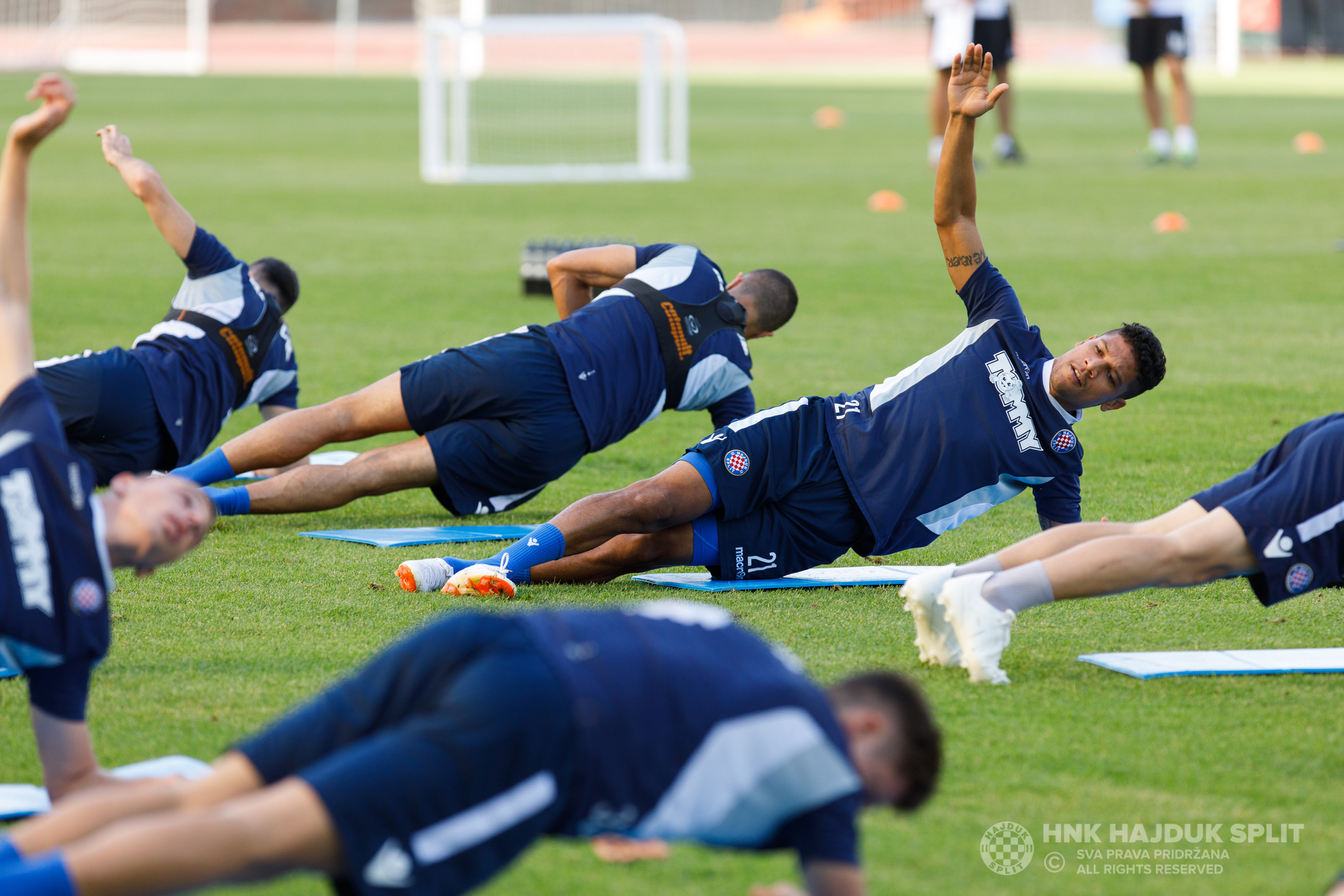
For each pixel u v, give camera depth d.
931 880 9.53
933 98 67.06
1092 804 10.67
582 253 19.67
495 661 7.62
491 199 57.22
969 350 16.11
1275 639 14.55
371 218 51.34
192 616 14.66
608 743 7.57
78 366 18.02
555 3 185.00
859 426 16.17
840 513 16.16
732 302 18.89
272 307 19.77
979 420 15.84
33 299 34.16
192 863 6.98
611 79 121.50
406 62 151.12
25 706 12.15
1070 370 15.58
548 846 9.91
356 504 20.22
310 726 8.08
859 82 128.50
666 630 8.06
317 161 68.75
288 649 13.69
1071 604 15.75
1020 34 186.75
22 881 6.82
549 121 92.44
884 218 52.12
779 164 70.81
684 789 7.68
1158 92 69.00
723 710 7.73
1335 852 9.99
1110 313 34.75
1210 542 12.30
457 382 17.89
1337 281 39.34
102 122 82.38
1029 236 47.53
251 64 143.25
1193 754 11.53
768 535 16.11
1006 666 13.59
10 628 8.88
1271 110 98.38
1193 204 55.56
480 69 119.25
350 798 7.18
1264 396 26.45
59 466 9.12
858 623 14.91
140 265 40.09
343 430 18.16
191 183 59.28
